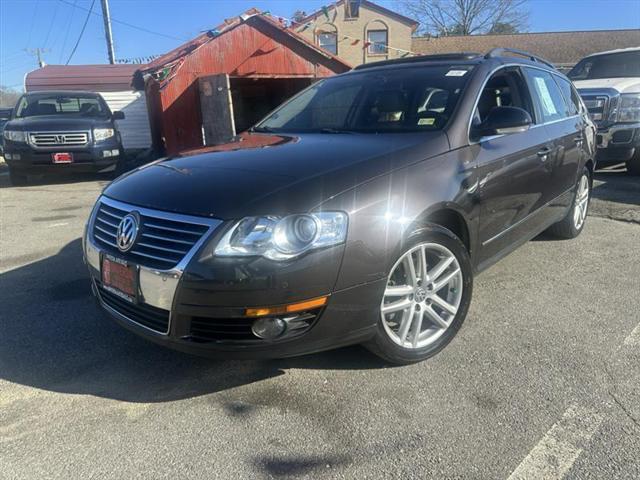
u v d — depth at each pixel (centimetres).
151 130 1689
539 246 519
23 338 348
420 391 279
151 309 265
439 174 300
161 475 225
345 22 3197
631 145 841
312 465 229
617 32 3672
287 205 248
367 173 274
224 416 263
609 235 554
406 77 393
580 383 283
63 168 993
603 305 381
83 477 224
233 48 1310
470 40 3772
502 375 292
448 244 305
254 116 1625
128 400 279
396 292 286
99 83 1858
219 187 266
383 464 228
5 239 602
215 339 254
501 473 221
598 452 231
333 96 413
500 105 388
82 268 489
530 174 390
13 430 255
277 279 241
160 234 261
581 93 879
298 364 308
